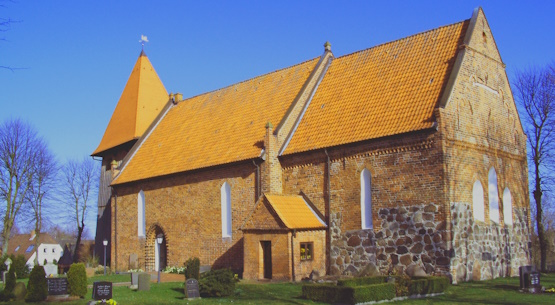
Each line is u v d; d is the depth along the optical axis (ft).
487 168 94.79
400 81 98.27
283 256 90.84
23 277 140.77
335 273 95.14
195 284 76.95
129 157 148.87
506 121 103.55
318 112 108.68
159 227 131.23
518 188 104.99
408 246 85.87
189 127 139.03
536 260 157.89
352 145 94.43
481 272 88.89
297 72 123.75
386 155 90.07
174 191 127.44
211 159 117.80
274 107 118.32
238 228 109.60
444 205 82.43
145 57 169.58
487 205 93.20
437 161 83.71
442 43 98.68
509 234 99.50
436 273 82.28
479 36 97.55
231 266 110.11
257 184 106.52
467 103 91.35
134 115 158.51
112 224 147.64
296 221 92.94
